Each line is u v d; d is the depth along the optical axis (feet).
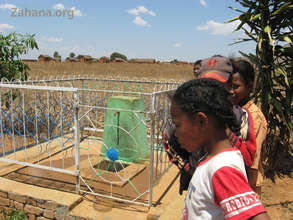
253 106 6.52
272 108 14.73
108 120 16.52
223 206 3.25
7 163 16.21
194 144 3.78
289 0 13.33
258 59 14.16
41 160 16.84
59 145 19.47
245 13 13.93
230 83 5.99
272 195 13.82
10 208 12.64
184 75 126.00
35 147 18.93
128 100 15.81
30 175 14.66
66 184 13.73
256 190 6.70
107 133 16.71
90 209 11.66
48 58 187.11
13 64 22.81
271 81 13.94
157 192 13.32
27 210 12.26
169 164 16.85
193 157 6.07
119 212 11.46
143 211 11.62
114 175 14.96
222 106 3.54
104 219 10.92
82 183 13.98
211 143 3.68
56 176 14.64
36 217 12.14
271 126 15.02
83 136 21.88
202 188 3.59
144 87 25.44
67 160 16.96
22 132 21.35
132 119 15.98
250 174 6.20
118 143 16.31
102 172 15.38
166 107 14.37
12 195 12.49
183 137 3.79
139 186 13.89
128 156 16.37
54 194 12.32
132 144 16.31
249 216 3.05
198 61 7.69
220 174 3.34
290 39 13.74
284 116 14.17
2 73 22.72
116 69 145.48
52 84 21.56
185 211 4.03
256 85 14.38
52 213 11.76
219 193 3.31
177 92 3.82
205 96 3.52
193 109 3.54
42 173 14.98
